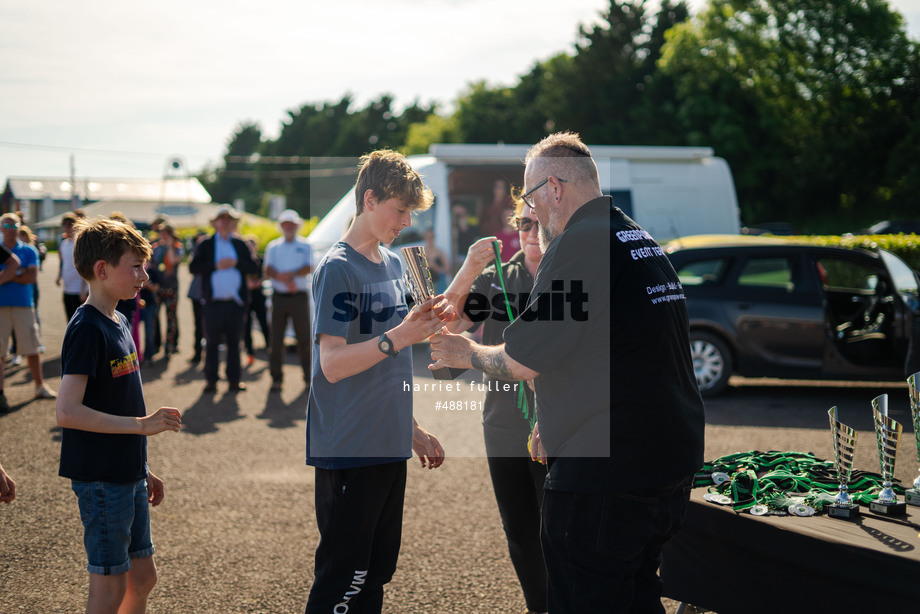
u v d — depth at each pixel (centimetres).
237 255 785
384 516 251
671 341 217
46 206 5838
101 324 246
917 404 254
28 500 459
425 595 340
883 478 258
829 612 223
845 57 4006
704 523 254
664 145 3862
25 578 352
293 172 8294
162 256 1048
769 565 238
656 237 1148
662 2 4362
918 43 3944
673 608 325
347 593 239
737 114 3828
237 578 356
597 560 212
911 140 3756
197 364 977
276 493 480
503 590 345
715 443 588
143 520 262
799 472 285
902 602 206
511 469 300
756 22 3991
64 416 234
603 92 4144
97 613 241
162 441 602
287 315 790
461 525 427
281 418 681
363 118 8856
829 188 3950
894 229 2633
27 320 725
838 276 786
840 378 741
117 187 6575
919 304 703
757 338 750
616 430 211
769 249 774
